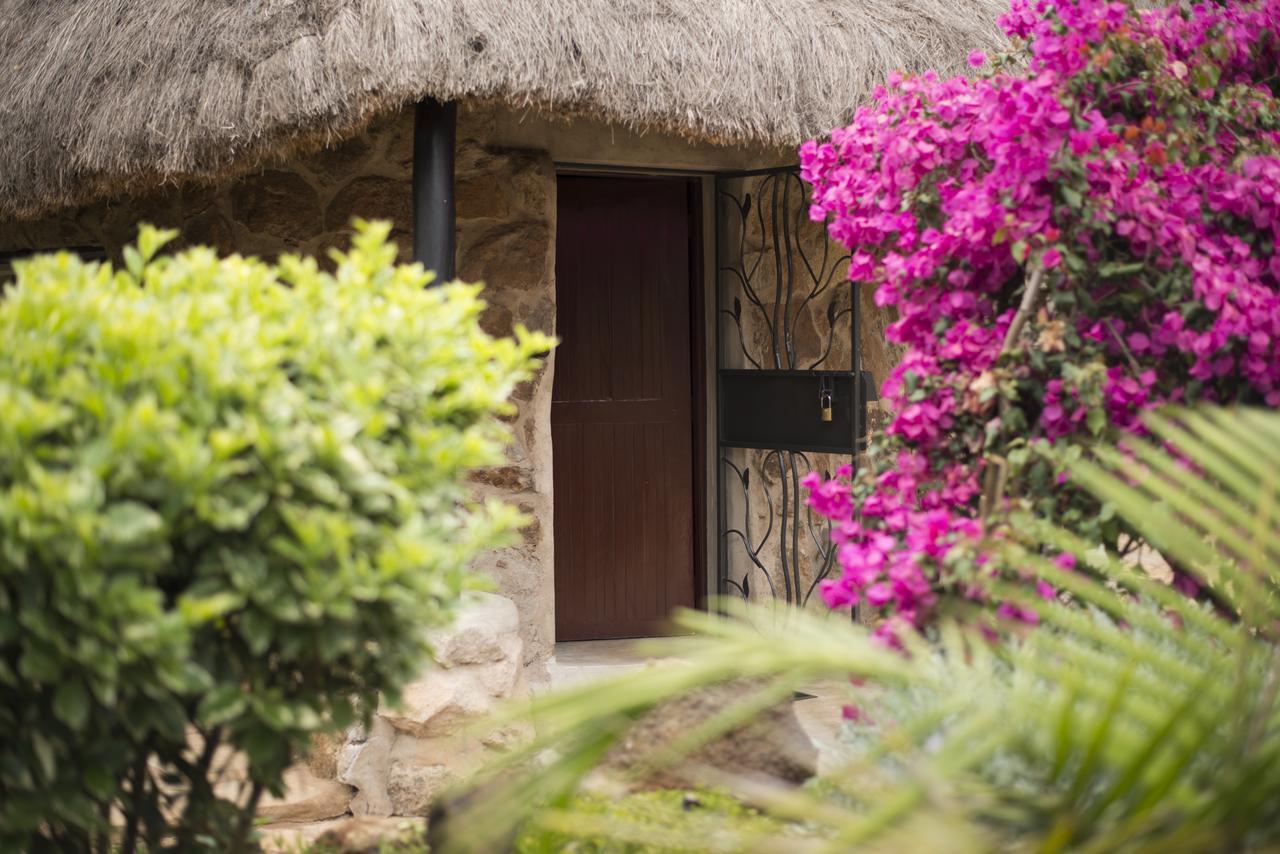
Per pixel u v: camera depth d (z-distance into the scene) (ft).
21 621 7.09
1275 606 7.61
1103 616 8.13
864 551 9.44
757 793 5.26
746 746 8.68
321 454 7.64
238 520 7.25
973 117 10.28
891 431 10.05
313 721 7.86
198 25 13.38
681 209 18.75
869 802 5.93
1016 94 9.37
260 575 7.52
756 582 18.17
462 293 9.05
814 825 7.82
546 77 12.53
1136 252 9.41
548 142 16.84
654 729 8.67
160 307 7.91
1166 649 7.44
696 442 18.83
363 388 8.09
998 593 6.79
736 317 18.19
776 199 17.30
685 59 13.11
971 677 5.95
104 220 17.35
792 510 17.89
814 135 13.50
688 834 6.04
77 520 6.73
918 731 5.62
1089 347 9.35
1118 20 9.64
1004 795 5.36
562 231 18.39
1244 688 5.35
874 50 14.08
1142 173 9.41
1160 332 9.36
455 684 12.92
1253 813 4.80
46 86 14.15
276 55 12.57
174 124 12.85
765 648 5.83
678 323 18.78
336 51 12.29
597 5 13.10
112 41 13.93
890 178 10.46
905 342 10.41
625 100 12.83
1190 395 9.41
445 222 13.47
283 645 7.77
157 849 8.70
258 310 8.39
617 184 18.52
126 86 13.42
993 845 5.00
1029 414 9.88
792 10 14.10
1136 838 4.95
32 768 7.65
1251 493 6.19
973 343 9.74
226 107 12.60
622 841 7.22
